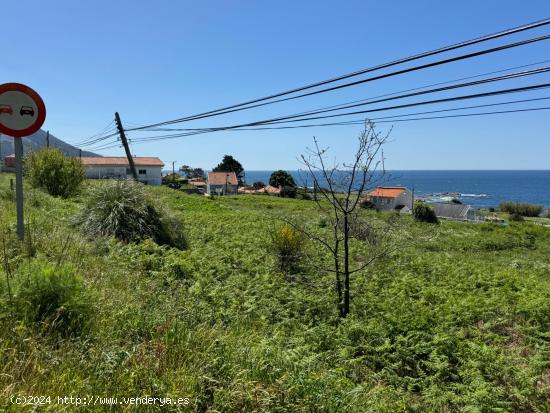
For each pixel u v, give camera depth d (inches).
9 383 118.3
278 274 413.4
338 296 323.9
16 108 238.2
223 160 4288.9
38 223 358.6
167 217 486.6
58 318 159.5
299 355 192.1
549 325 320.5
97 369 134.0
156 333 170.2
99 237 380.2
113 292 214.2
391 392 207.6
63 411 110.0
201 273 364.2
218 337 181.8
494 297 376.5
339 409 145.3
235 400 133.5
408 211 2503.7
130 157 917.8
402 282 417.1
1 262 210.5
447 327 295.4
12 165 2324.1
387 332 281.4
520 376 226.1
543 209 3617.1
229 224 777.6
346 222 311.0
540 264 819.4
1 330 141.6
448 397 208.1
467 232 1311.5
